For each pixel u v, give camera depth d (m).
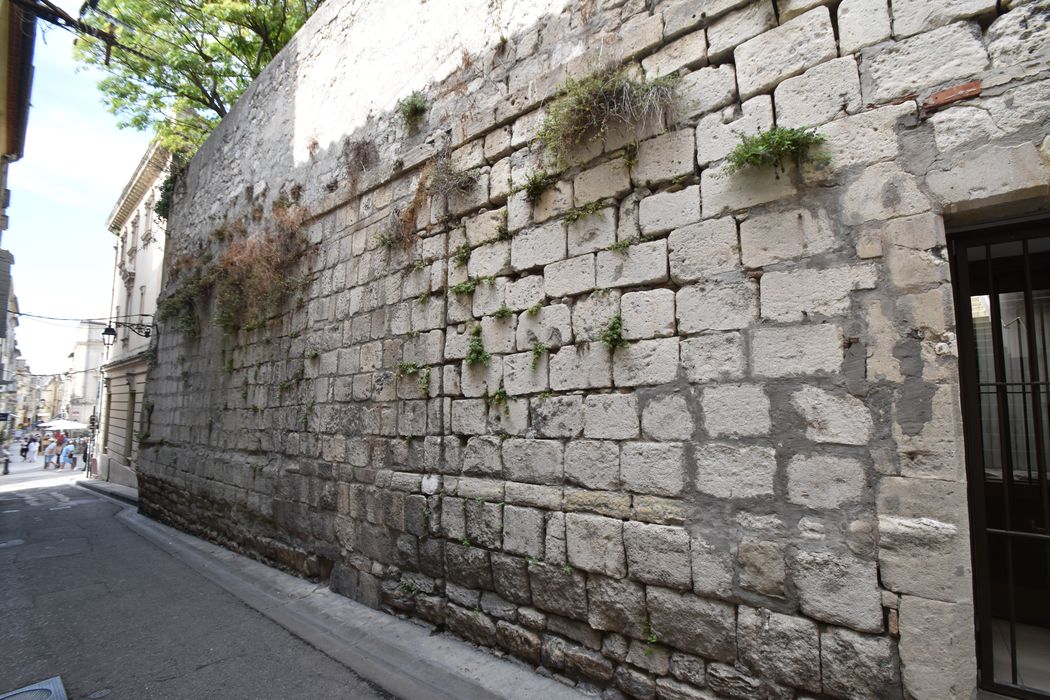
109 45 9.18
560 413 3.95
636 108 3.62
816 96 2.99
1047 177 2.40
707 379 3.25
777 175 3.09
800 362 2.93
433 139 5.39
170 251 12.70
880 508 2.63
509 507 4.19
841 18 2.95
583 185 4.00
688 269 3.39
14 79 11.56
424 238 5.34
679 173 3.50
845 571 2.69
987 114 2.54
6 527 11.05
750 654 2.94
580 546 3.70
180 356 10.91
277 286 7.53
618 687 3.46
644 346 3.54
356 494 5.74
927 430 2.55
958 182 2.58
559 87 4.23
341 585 5.80
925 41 2.71
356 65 6.83
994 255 3.34
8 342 41.25
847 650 2.65
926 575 2.49
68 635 4.99
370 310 5.94
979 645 2.78
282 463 7.11
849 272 2.82
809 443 2.86
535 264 4.26
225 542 8.27
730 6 3.34
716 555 3.10
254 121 9.35
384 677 4.07
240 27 14.45
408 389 5.28
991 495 3.79
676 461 3.32
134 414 19.53
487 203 4.76
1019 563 3.72
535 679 3.80
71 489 19.86
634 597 3.42
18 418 70.25
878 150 2.79
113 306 25.98
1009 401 3.67
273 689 3.94
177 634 5.00
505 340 4.42
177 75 14.60
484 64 5.00
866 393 2.72
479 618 4.32
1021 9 2.51
